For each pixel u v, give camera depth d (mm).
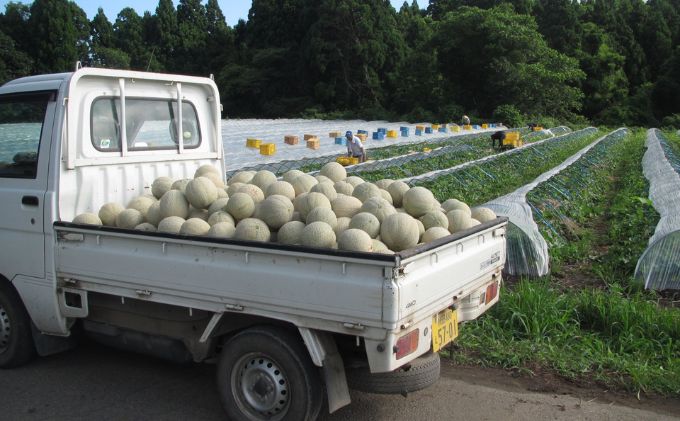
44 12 64250
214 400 5523
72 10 70562
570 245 10625
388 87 71438
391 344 3938
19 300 6027
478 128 51250
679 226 8602
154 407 5359
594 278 9266
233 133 34844
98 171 5922
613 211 14117
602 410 5250
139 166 6352
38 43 64250
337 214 5293
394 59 71688
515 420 5078
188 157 6918
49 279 5574
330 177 6543
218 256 4543
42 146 5621
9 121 5891
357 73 69812
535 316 7043
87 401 5469
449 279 4582
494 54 61062
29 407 5336
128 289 5051
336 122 57906
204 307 4664
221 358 4820
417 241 4871
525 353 6316
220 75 78188
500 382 5840
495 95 62125
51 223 5500
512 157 24531
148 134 6477
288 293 4227
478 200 15508
